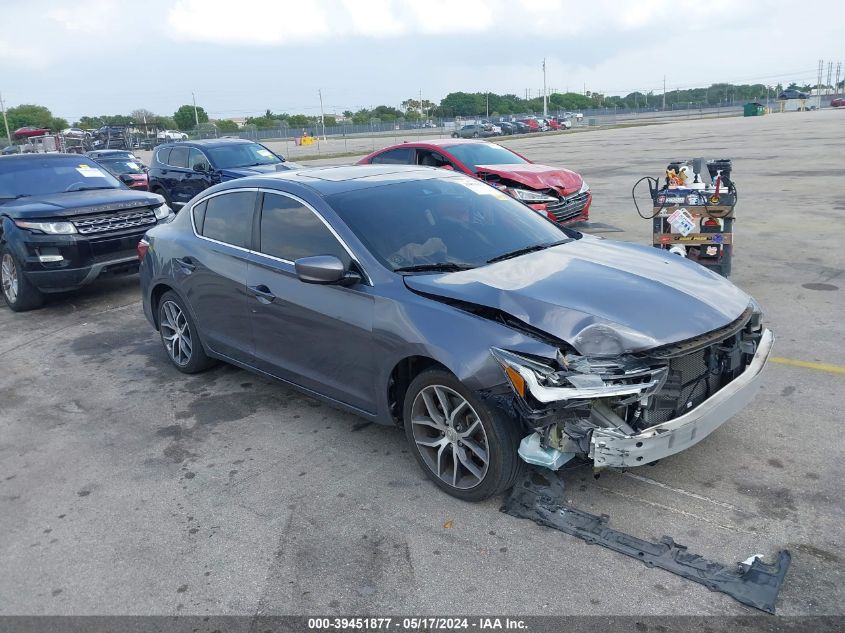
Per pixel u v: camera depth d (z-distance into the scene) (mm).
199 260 5160
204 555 3387
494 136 61438
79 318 7848
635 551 3184
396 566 3217
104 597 3139
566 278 3787
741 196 13258
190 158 14789
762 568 3000
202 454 4414
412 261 4035
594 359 3178
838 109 77312
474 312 3541
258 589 3125
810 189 13633
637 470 3854
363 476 4020
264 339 4719
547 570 3115
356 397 4141
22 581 3285
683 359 3391
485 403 3375
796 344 5582
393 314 3748
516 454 3451
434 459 3846
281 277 4453
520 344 3273
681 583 2973
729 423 4336
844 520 3330
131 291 8984
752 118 61156
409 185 4750
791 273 7621
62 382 5852
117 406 5262
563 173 10844
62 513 3844
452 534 3422
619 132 49344
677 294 3658
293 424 4762
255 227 4770
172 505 3848
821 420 4309
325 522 3592
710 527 3330
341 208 4309
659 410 3318
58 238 7793
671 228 7125
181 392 5461
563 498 3629
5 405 5434
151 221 8547
